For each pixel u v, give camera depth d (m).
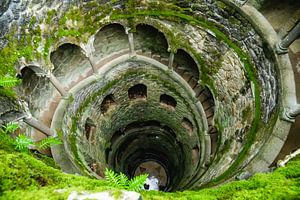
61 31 11.66
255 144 10.22
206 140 15.32
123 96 17.09
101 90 15.34
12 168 4.17
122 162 20.70
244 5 10.95
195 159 16.88
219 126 14.53
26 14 9.96
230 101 13.51
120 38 14.73
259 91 11.41
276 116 9.64
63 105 13.30
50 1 10.55
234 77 12.80
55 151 12.40
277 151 9.09
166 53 15.66
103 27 13.48
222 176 10.18
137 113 19.05
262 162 9.00
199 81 14.67
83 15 12.05
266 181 5.05
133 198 3.75
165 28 13.34
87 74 14.83
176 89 16.19
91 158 15.10
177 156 20.47
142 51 15.87
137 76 16.16
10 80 7.77
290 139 9.61
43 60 11.38
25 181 4.11
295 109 9.08
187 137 18.08
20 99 10.92
